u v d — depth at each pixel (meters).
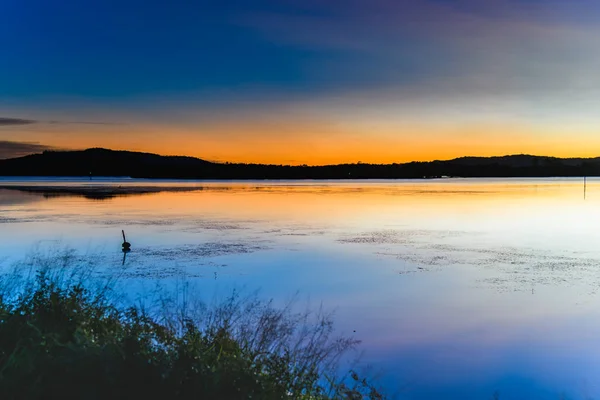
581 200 83.19
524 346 14.53
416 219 49.47
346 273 23.66
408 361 12.97
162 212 57.00
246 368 5.43
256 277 22.23
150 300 10.25
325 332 12.81
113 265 23.69
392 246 31.94
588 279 22.50
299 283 21.47
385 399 8.40
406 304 18.59
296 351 7.25
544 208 64.81
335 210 60.81
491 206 68.19
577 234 38.06
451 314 17.39
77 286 7.47
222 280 21.28
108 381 4.66
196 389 4.78
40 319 6.03
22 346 5.09
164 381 4.75
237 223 45.16
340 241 33.97
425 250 30.42
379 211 59.25
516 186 176.50
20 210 59.41
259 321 8.84
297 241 33.81
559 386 11.79
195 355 5.31
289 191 124.06
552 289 20.89
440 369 12.64
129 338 5.29
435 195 101.75
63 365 4.78
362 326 15.78
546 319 17.03
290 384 5.99
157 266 23.80
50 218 49.31
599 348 14.38
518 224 45.03
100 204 70.56
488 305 18.56
